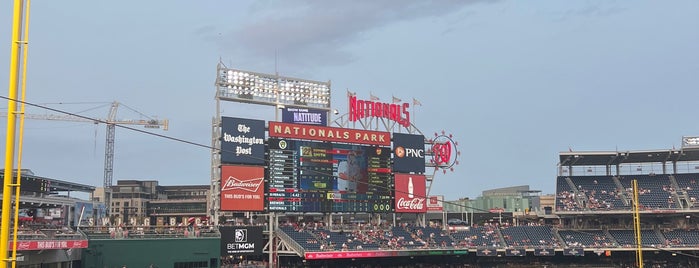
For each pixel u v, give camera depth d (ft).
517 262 290.76
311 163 248.11
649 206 290.35
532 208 440.86
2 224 66.74
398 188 267.80
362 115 268.00
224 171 228.22
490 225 305.32
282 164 241.76
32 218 239.30
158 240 214.48
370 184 260.83
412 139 276.21
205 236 225.97
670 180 308.19
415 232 281.33
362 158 260.83
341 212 252.42
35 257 166.61
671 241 279.90
